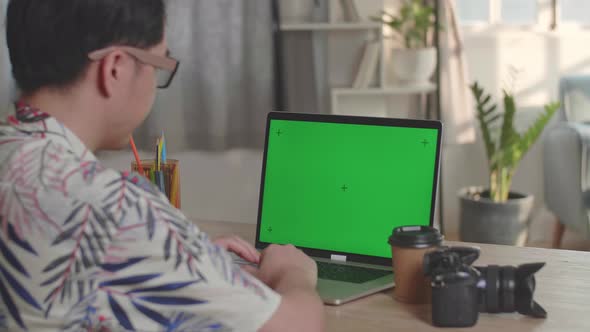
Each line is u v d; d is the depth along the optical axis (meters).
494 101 4.02
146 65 0.97
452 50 3.72
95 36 0.91
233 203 3.89
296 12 3.53
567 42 3.98
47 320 0.87
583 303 1.23
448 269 1.14
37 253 0.86
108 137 0.99
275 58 3.64
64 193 0.87
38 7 0.91
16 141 0.90
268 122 1.58
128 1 0.93
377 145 1.49
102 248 0.86
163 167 1.53
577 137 3.40
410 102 3.90
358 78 3.54
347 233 1.50
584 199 3.40
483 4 4.03
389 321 1.18
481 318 1.18
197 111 3.67
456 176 4.07
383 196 1.47
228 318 0.92
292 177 1.55
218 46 3.59
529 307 1.16
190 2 3.57
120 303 0.88
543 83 4.00
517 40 3.98
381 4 3.59
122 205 0.87
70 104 0.93
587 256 1.49
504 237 3.53
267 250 1.29
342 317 1.20
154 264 0.88
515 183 4.08
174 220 0.90
